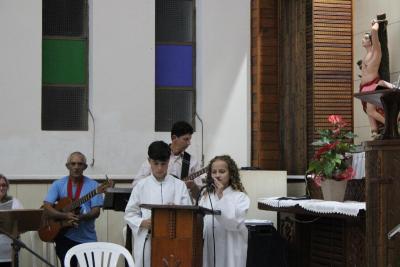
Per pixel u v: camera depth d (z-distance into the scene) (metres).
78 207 10.52
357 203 9.48
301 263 10.79
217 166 8.63
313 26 12.25
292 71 12.83
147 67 12.48
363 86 10.99
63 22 12.45
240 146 12.74
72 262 10.37
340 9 12.34
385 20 10.99
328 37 12.28
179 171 10.17
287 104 12.95
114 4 12.38
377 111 10.91
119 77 12.35
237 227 8.53
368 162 8.84
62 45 12.42
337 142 10.05
